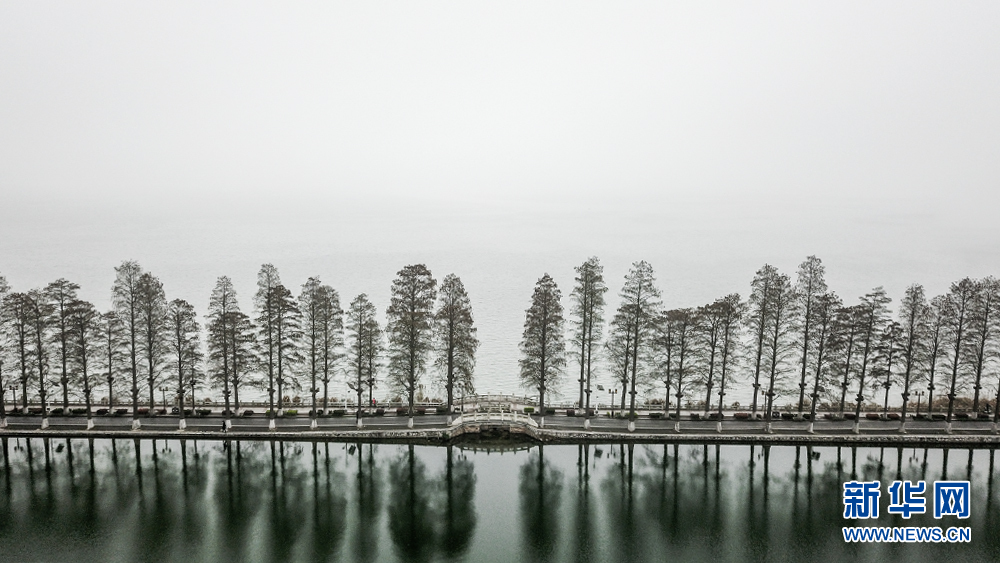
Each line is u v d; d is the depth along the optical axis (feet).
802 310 319.06
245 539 233.35
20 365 328.70
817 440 307.99
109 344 315.78
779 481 279.08
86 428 305.73
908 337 315.17
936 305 315.99
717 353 330.34
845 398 367.25
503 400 347.56
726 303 319.88
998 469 286.87
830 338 308.40
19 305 300.61
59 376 357.20
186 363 325.21
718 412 333.62
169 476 276.41
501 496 267.59
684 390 346.54
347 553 226.38
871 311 309.22
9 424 309.01
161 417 319.47
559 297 323.37
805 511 257.14
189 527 239.91
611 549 232.53
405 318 308.60
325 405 329.72
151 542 229.86
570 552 230.27
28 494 260.01
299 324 326.65
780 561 225.56
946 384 336.08
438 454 299.79
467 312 318.04
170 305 315.17
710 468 290.76
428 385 393.91
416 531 241.35
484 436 315.37
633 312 318.04
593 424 322.14
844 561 224.94
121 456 292.40
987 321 311.47
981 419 326.44
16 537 230.68
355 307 319.88
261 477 277.64
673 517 253.24
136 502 256.11
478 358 464.24
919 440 306.76
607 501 264.52
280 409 325.21
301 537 235.81
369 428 311.47
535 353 323.78
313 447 301.63
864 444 307.58
